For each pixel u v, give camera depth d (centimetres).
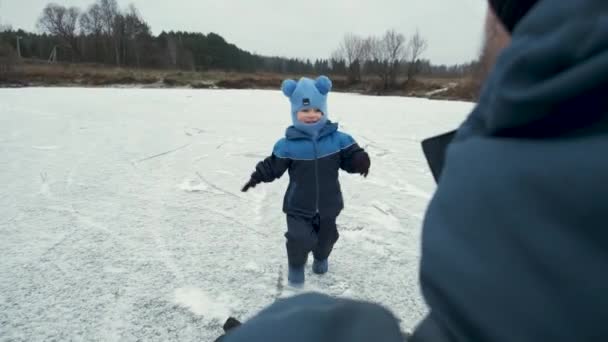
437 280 43
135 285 287
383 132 959
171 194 493
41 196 478
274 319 64
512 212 38
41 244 350
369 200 473
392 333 58
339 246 350
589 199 34
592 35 33
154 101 1691
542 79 37
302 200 266
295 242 264
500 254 38
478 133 48
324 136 268
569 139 37
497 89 42
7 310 257
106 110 1312
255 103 1702
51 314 254
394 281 295
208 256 332
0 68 2950
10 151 704
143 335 237
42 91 2188
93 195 485
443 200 45
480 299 39
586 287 34
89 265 315
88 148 739
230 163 648
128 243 354
